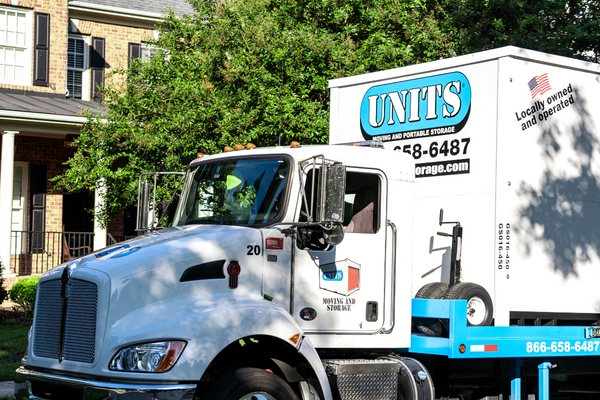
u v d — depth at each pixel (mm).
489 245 6324
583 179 6887
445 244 6648
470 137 6535
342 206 5137
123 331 4820
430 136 6848
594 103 7059
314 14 14320
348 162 5801
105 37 21250
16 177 19016
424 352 6062
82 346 4980
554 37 12867
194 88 12773
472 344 5988
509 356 6246
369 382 5750
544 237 6551
